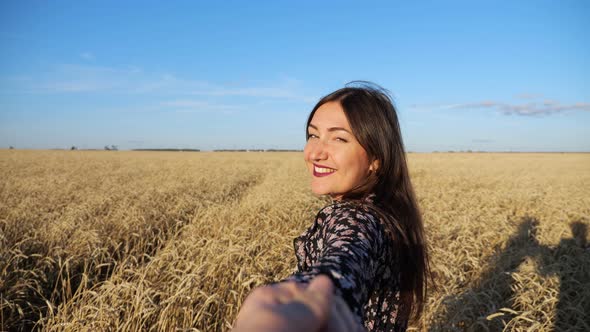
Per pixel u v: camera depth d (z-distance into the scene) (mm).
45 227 6777
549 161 50094
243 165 35531
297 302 439
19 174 21375
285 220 7914
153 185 15656
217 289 3965
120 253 6117
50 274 4836
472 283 4875
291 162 42781
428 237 6527
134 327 3256
